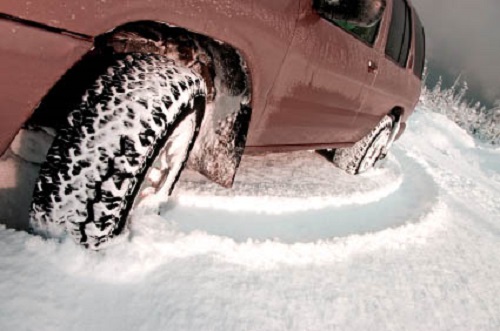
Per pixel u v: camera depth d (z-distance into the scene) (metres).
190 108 1.83
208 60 2.14
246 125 2.29
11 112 1.30
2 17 1.18
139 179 1.66
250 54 2.03
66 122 1.60
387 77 4.25
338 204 3.75
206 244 2.21
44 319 1.44
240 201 2.89
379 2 2.11
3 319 1.37
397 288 2.70
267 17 2.03
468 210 5.92
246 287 2.07
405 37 4.55
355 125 4.22
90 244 1.67
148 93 1.65
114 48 1.88
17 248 1.60
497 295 3.19
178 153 1.95
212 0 1.68
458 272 3.34
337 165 4.98
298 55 2.43
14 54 1.23
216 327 1.74
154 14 1.50
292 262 2.49
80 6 1.29
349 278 2.59
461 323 2.58
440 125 23.38
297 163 4.52
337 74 3.04
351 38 3.14
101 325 1.53
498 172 17.20
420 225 4.10
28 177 1.85
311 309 2.12
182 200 2.62
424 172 7.84
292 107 2.74
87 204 1.58
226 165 2.38
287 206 3.19
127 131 1.58
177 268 1.98
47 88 1.32
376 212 4.06
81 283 1.63
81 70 1.75
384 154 5.88
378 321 2.26
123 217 1.70
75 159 1.56
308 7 2.36
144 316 1.65
